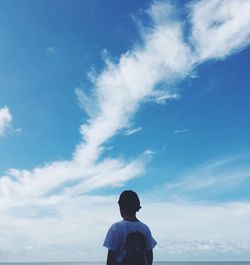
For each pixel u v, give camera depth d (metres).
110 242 2.03
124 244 2.03
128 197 2.17
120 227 2.07
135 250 2.02
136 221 2.14
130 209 2.15
